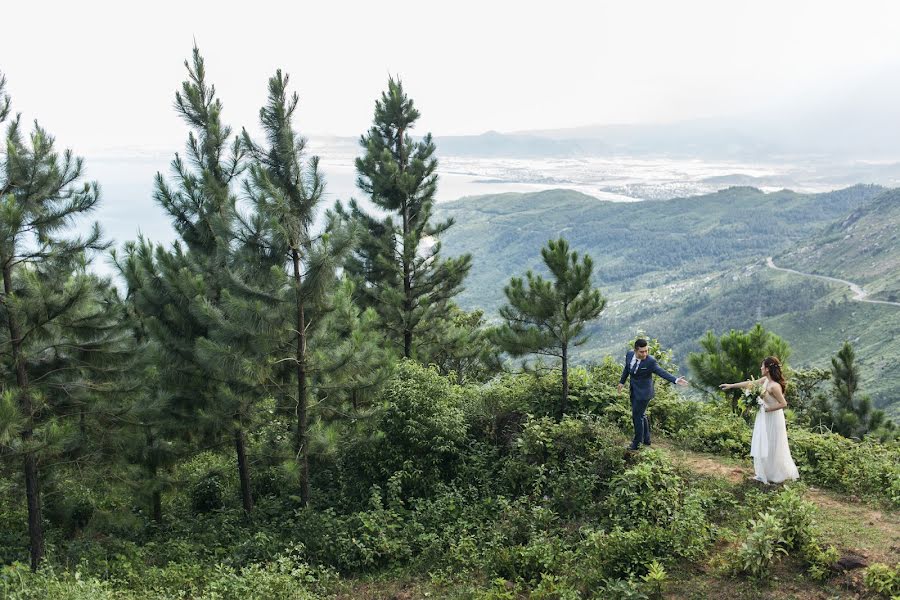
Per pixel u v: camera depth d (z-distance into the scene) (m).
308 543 12.62
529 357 15.59
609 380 16.27
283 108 13.01
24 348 11.80
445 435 14.52
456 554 11.44
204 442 15.41
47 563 10.89
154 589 10.80
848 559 8.86
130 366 12.93
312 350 13.85
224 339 12.65
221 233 12.80
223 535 13.90
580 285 13.90
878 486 11.32
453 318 29.80
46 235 11.73
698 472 12.20
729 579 9.15
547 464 13.21
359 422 14.23
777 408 11.23
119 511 14.14
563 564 10.43
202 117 14.77
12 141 11.33
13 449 11.34
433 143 24.00
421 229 24.16
